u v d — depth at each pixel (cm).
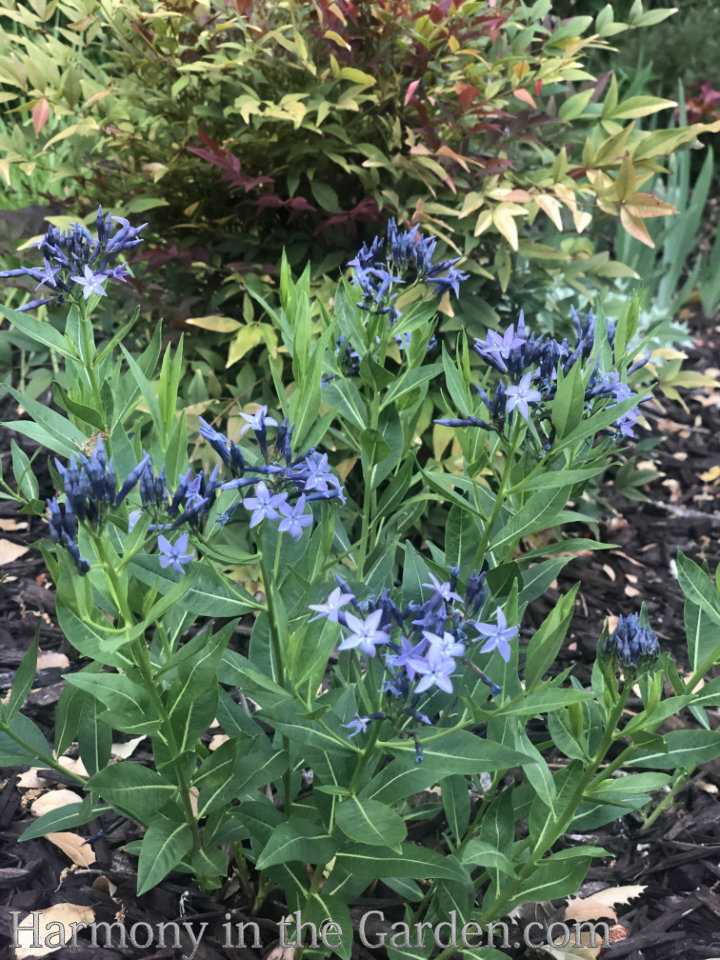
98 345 97
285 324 54
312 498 47
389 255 63
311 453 48
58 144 121
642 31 206
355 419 63
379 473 63
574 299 114
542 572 60
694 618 53
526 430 57
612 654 47
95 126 91
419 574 56
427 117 88
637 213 84
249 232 100
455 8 88
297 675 47
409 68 94
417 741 45
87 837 67
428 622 44
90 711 57
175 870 62
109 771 50
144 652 47
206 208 99
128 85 97
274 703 49
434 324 62
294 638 46
